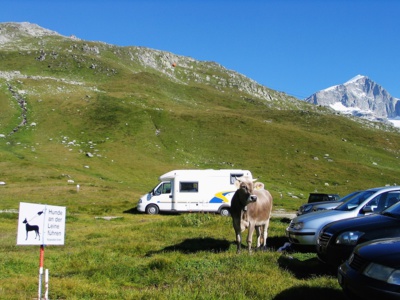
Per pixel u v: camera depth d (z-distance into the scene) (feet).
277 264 35.55
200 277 32.04
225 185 120.06
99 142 273.75
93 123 313.53
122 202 142.00
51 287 30.96
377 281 22.63
